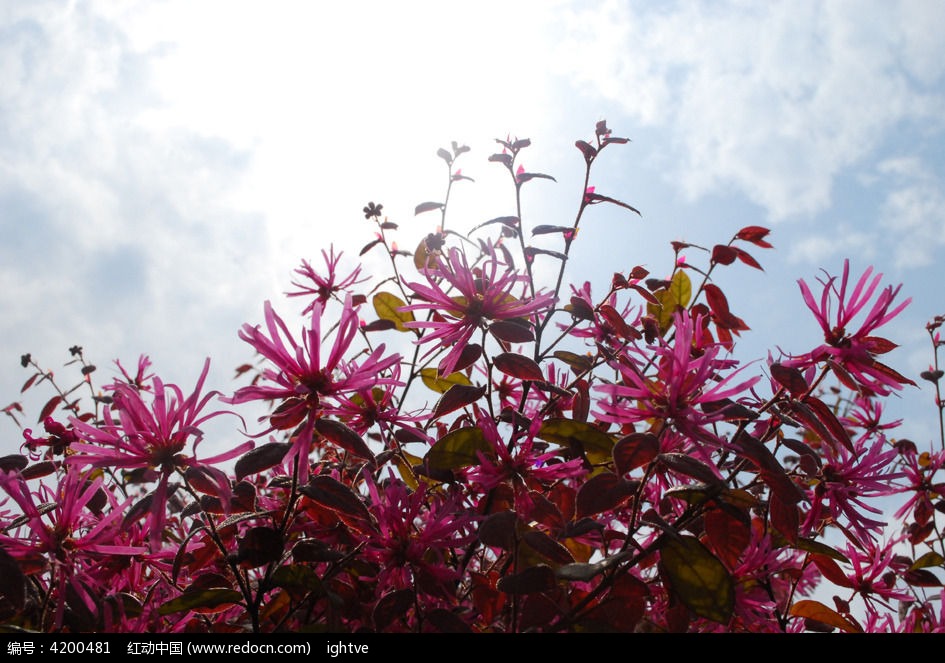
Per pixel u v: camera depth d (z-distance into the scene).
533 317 2.12
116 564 1.60
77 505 1.44
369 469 1.80
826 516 1.75
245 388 1.38
